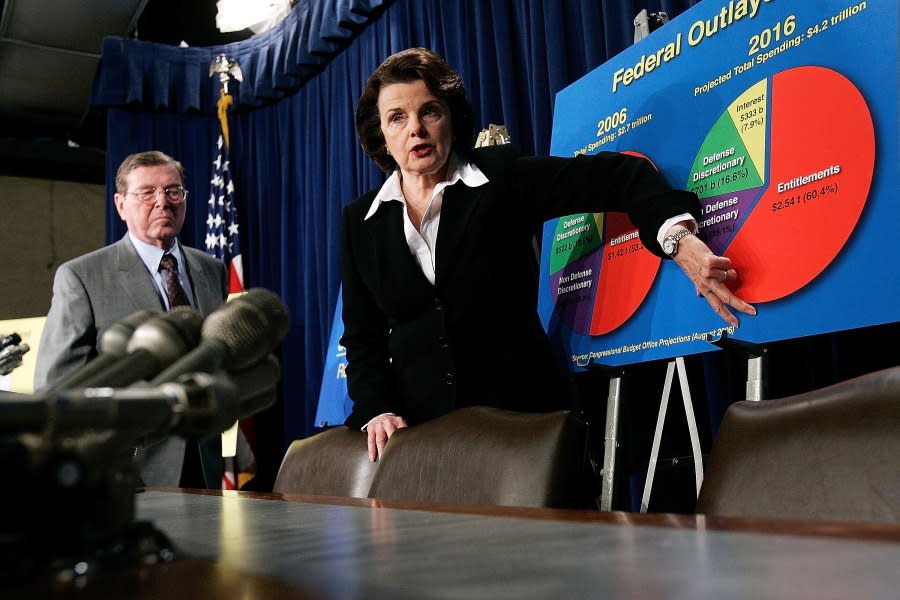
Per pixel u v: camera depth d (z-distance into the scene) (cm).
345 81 443
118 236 495
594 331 189
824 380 206
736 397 222
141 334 51
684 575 37
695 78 175
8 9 471
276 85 482
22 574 41
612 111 199
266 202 501
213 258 295
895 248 129
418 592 36
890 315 128
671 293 170
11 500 41
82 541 44
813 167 145
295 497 105
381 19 417
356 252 202
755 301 149
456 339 188
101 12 481
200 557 50
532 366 191
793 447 82
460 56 356
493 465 109
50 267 673
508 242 191
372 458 147
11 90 577
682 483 240
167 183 274
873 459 75
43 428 36
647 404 246
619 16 279
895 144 132
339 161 445
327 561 47
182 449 253
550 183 188
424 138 187
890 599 30
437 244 189
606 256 191
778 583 34
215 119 512
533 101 312
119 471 47
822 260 140
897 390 76
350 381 199
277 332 56
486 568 42
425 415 185
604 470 174
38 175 666
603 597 33
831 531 49
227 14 473
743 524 54
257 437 477
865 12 140
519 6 327
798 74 151
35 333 349
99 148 672
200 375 42
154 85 498
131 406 38
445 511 73
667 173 178
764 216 152
